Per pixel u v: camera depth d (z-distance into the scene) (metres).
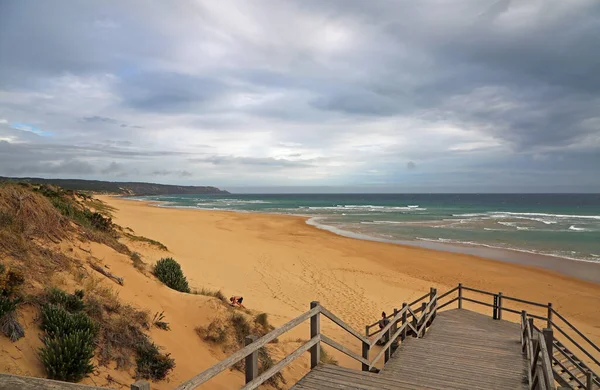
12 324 4.77
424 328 9.30
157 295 8.34
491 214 64.88
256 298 13.61
